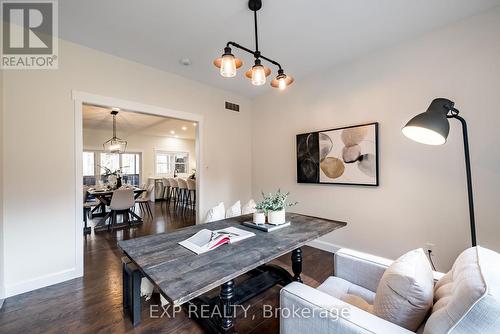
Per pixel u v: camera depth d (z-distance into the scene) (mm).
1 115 2021
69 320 1726
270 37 2398
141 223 4777
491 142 1970
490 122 1973
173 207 6801
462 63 2107
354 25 2203
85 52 2521
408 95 2430
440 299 941
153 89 3064
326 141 3127
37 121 2207
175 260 1261
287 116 3697
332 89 3094
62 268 2305
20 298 2012
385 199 2604
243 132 4223
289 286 1151
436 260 2256
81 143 2453
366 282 1455
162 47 2576
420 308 914
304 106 3441
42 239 2209
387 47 2584
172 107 3252
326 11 1998
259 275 2260
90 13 2002
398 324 936
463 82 2102
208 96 3697
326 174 3127
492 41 1964
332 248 3100
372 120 2705
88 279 2354
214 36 2369
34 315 1786
